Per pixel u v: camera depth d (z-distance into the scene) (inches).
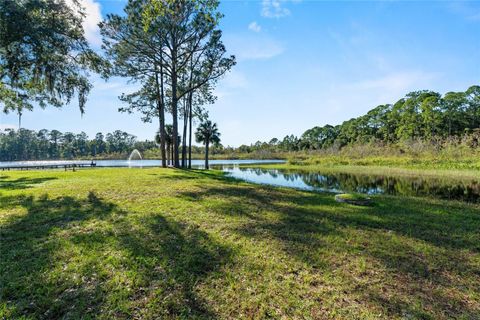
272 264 127.3
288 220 207.2
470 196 428.1
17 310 89.5
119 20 639.8
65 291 101.0
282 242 156.8
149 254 135.0
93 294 99.3
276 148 3009.4
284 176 820.0
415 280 115.4
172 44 717.9
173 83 773.9
